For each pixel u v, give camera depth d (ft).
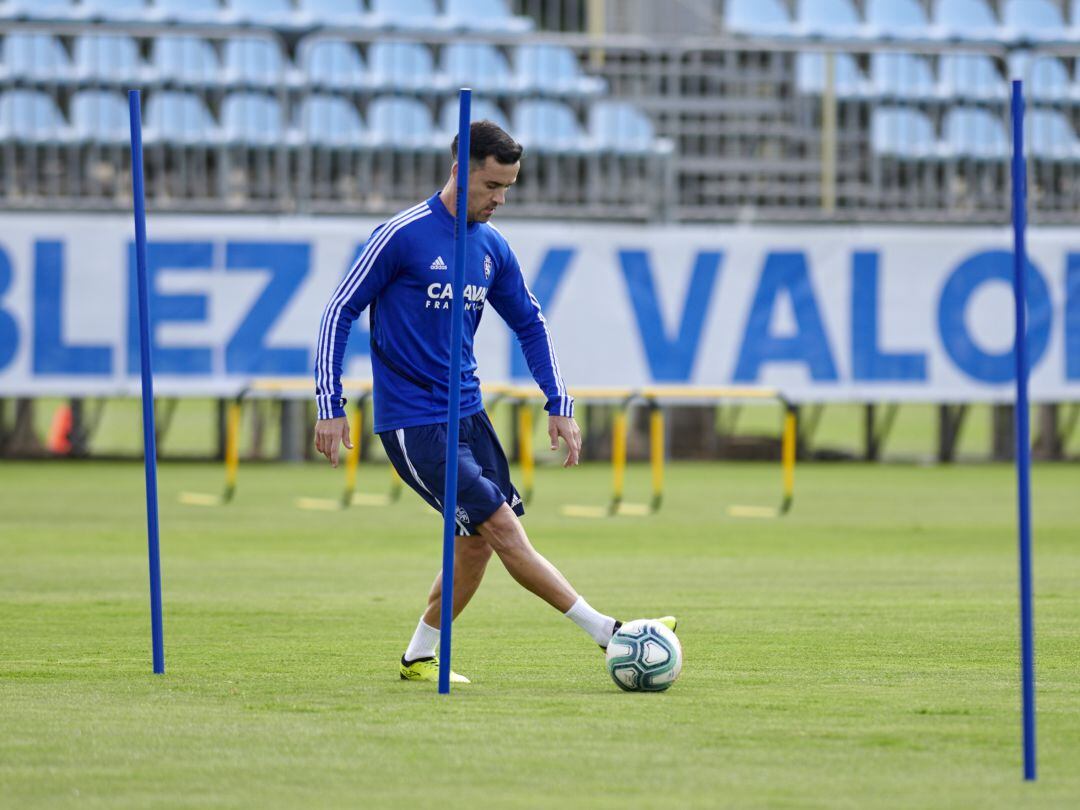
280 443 173.17
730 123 203.72
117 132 182.09
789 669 57.62
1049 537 111.14
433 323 53.31
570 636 66.80
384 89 193.57
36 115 183.73
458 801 36.88
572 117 190.39
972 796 37.27
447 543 50.90
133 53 189.47
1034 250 168.66
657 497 129.18
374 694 51.55
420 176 188.75
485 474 54.03
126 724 46.09
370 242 53.06
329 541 107.76
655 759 41.39
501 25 209.97
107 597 79.51
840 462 181.98
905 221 177.47
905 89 199.72
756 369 167.63
